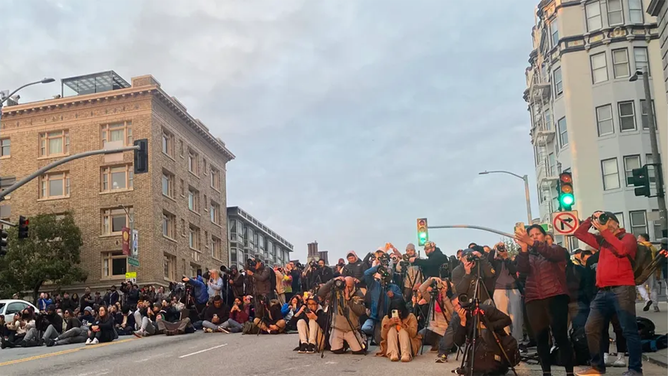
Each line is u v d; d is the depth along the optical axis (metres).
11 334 20.02
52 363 13.41
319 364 11.77
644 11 38.34
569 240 36.19
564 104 39.81
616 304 8.74
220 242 63.97
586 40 39.16
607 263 8.84
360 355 12.95
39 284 47.38
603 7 38.81
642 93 37.38
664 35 23.84
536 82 47.41
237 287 21.27
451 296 12.81
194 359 13.04
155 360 13.16
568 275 10.30
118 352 15.16
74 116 52.12
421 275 15.36
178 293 26.72
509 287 11.48
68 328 19.52
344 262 18.62
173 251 52.53
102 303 29.02
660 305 11.34
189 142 58.06
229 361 12.50
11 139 53.09
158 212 50.59
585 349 10.20
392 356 12.03
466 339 10.10
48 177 52.16
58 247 48.16
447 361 11.74
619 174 37.06
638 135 36.97
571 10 39.94
